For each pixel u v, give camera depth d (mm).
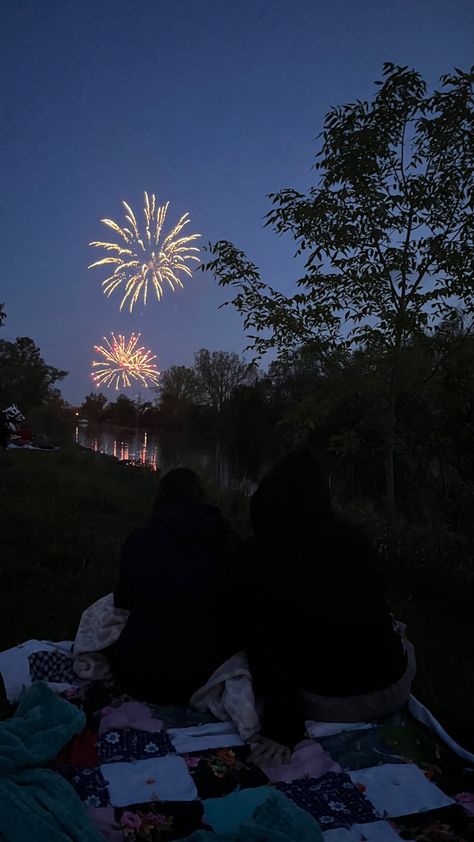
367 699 2953
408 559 5938
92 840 2098
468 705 3521
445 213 8383
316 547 2979
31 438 21016
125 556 3344
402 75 8000
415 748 2830
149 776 2553
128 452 38750
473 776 2648
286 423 9594
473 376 8719
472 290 8203
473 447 10844
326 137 8547
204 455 27719
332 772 2627
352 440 9219
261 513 3137
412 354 8617
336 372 9406
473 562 5875
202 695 3061
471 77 7832
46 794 2256
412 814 2395
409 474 11016
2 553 6316
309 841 2113
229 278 8898
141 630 3133
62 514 8812
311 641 2926
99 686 3248
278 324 8867
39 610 4688
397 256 8398
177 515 3367
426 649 4320
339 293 8805
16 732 2604
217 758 2686
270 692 2834
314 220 8406
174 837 2225
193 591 3137
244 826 2107
